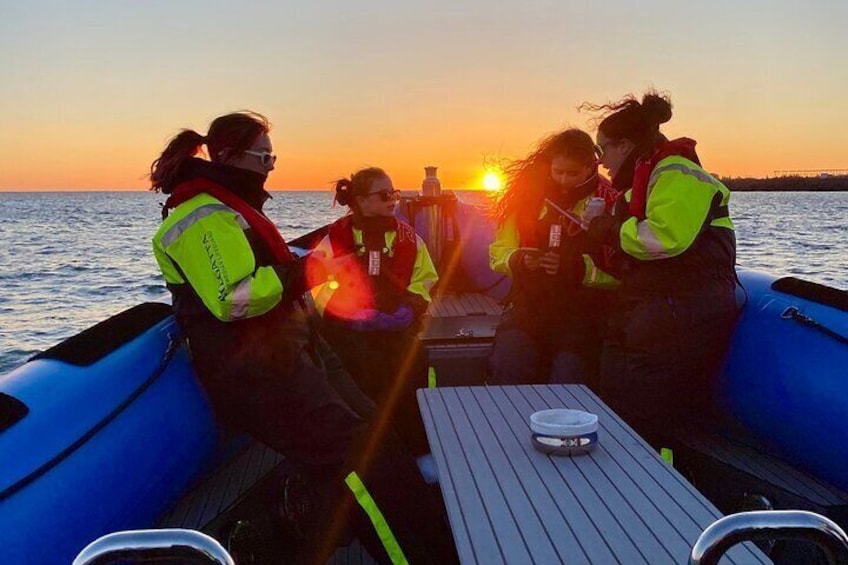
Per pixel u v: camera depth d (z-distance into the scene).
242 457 3.07
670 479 1.89
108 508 2.22
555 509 1.73
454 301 5.09
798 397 2.76
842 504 2.53
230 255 2.30
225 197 2.45
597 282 3.50
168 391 2.61
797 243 27.80
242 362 2.40
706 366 3.07
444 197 5.23
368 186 3.53
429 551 2.41
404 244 3.60
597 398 2.60
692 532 1.62
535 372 3.54
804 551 2.27
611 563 1.50
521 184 3.64
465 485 1.86
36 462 2.11
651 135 2.98
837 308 2.90
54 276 20.84
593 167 3.51
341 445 2.46
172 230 2.35
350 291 3.54
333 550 2.43
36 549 1.95
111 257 25.75
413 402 3.55
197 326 2.43
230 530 2.56
